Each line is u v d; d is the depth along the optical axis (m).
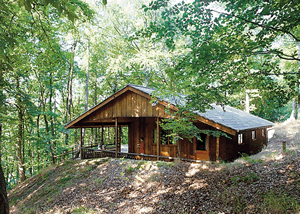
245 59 4.75
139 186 8.70
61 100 26.00
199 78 5.16
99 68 23.02
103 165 11.87
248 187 6.37
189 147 11.93
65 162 14.31
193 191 7.18
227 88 4.92
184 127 8.16
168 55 16.86
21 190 13.30
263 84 4.76
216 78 5.22
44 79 16.08
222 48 4.26
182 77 5.21
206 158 11.26
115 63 19.41
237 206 5.66
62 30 10.02
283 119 32.16
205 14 4.07
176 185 7.94
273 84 4.69
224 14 3.98
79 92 28.31
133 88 11.22
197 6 3.91
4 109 7.88
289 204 4.99
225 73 5.20
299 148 8.94
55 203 9.06
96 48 19.55
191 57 4.77
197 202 6.48
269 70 4.63
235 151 10.76
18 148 16.75
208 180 7.59
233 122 10.05
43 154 17.44
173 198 7.17
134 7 19.66
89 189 9.52
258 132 14.82
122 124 16.89
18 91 9.73
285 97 4.48
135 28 19.67
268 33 4.09
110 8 19.41
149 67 20.31
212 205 6.10
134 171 10.18
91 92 28.14
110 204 7.94
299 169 6.42
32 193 11.46
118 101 12.16
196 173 8.41
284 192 5.51
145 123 13.62
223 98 5.05
